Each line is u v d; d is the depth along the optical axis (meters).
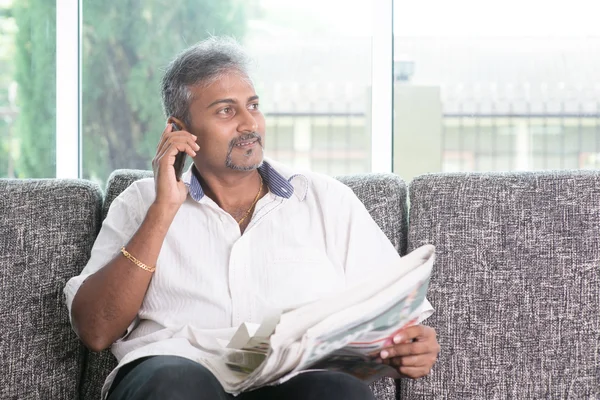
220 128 1.92
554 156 2.84
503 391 1.97
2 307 2.05
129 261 1.87
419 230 2.09
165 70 2.05
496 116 2.85
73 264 2.12
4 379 2.02
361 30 2.86
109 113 2.94
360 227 1.99
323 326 1.43
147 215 1.88
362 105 2.88
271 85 2.89
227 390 1.61
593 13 2.79
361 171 2.89
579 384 1.95
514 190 2.07
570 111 2.82
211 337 1.82
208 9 2.90
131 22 2.92
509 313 2.00
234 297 1.90
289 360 1.46
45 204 2.15
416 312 1.59
